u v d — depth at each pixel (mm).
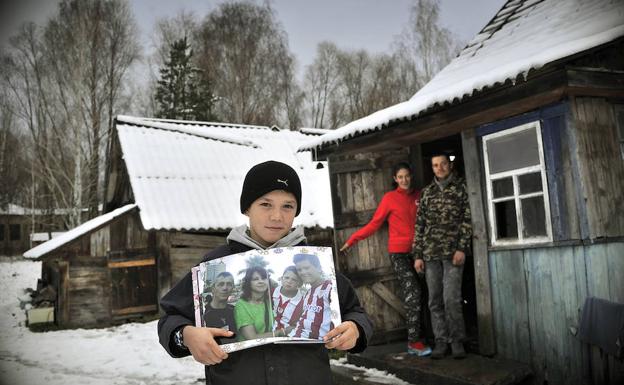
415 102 4387
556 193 3678
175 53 28875
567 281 3584
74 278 9445
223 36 28281
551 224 3713
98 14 24531
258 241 1626
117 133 12320
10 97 24125
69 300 9344
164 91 28875
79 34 23500
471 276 6406
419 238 4578
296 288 1443
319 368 1473
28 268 22688
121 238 9930
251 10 28422
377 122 4590
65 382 5258
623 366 3301
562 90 3350
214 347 1268
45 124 24625
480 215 4312
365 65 26656
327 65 27719
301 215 11062
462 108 4078
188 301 1521
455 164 6523
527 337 3896
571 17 4691
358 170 5617
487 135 4281
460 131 4609
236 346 1306
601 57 3600
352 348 1509
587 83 3295
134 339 7777
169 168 11297
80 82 23219
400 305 5527
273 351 1439
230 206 10914
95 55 24562
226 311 1390
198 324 1383
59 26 23531
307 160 13398
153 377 5312
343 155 5574
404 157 5773
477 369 3861
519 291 3975
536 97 3512
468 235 4246
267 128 15719
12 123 25266
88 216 24750
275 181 1575
